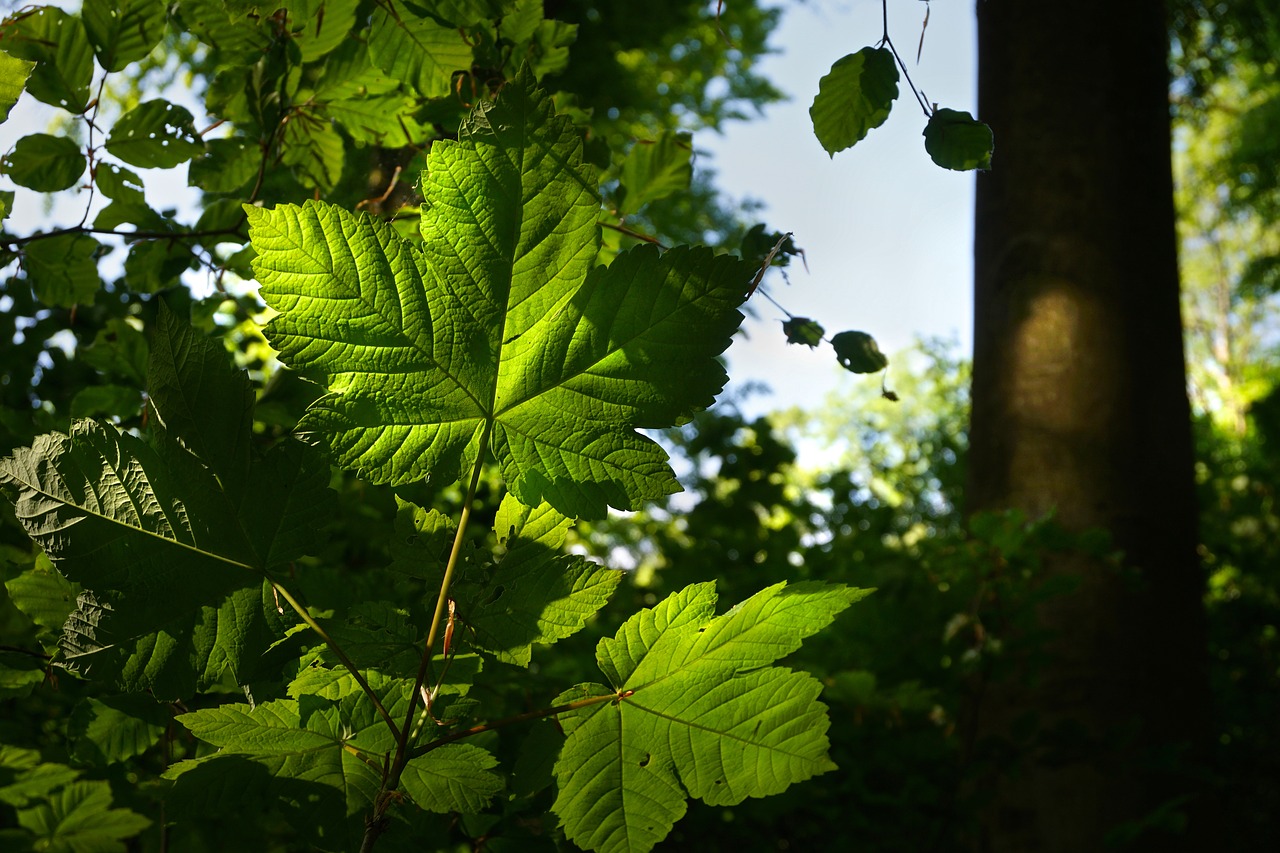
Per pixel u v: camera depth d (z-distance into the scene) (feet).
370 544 3.44
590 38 10.00
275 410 2.85
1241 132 28.71
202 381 1.67
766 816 4.70
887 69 2.14
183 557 1.67
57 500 1.63
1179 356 6.66
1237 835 8.03
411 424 1.65
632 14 10.51
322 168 2.76
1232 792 7.91
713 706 1.67
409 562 1.78
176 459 1.66
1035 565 4.65
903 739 4.91
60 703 2.87
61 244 2.74
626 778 1.67
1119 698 5.82
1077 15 6.80
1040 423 6.39
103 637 1.65
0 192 1.85
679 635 1.71
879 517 7.84
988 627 4.54
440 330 1.65
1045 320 6.48
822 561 6.85
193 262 2.90
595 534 8.01
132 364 3.05
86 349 3.02
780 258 2.47
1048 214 6.61
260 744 1.71
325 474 1.73
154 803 2.20
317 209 1.62
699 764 1.66
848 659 5.85
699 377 1.68
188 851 2.07
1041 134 6.71
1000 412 6.61
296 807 1.67
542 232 1.66
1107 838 4.50
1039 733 4.59
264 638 1.71
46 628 2.01
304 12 2.14
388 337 1.64
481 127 1.65
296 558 1.71
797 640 1.67
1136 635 5.95
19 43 2.41
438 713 1.73
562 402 1.68
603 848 1.65
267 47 2.59
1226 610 9.52
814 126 2.20
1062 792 5.67
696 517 7.21
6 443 2.90
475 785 1.69
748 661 1.68
